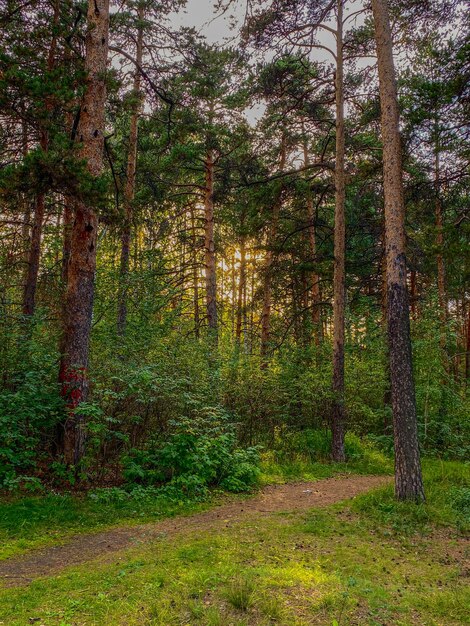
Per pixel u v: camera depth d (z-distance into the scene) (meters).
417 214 13.83
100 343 11.02
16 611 3.86
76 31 10.31
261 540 6.06
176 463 8.73
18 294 12.24
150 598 4.12
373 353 16.52
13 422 7.38
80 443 8.19
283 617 3.87
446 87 9.93
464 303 22.47
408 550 5.97
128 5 14.84
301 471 11.15
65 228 11.41
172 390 9.69
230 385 12.23
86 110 8.88
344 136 14.49
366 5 11.57
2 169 7.92
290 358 15.74
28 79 8.00
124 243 14.54
